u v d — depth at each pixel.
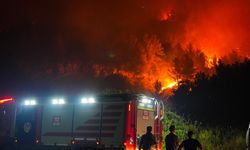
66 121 15.31
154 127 14.79
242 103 19.48
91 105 14.75
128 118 13.62
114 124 13.91
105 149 13.81
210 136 17.16
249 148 10.23
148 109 14.60
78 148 14.58
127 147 13.37
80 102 15.11
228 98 20.12
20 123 16.84
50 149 15.48
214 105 20.14
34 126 16.31
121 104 13.95
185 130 18.22
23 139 16.53
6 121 17.25
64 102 15.60
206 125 19.20
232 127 18.38
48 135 15.74
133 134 13.58
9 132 17.05
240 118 18.88
